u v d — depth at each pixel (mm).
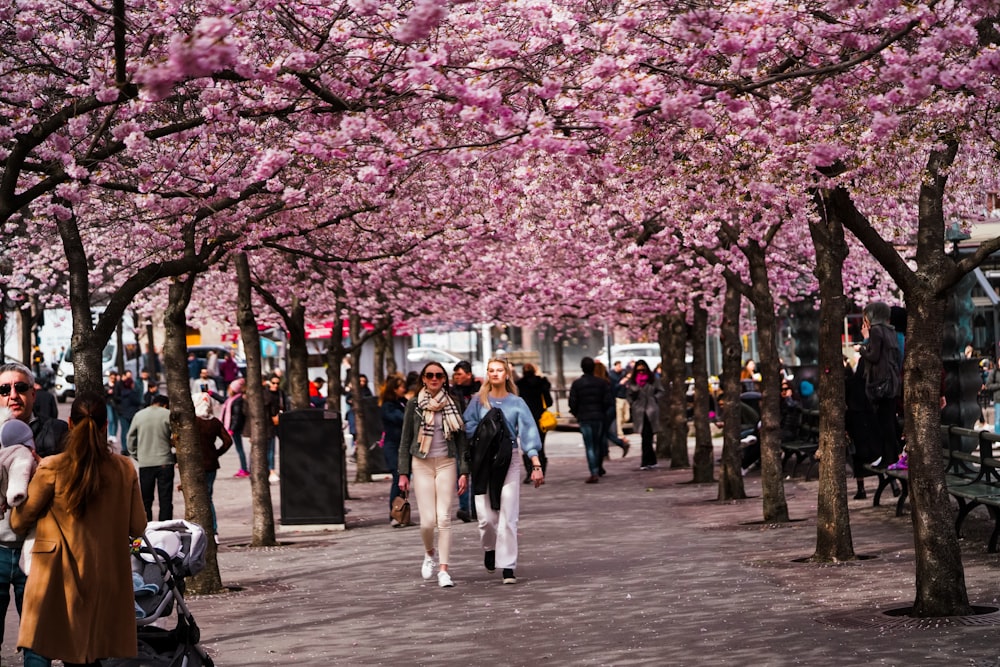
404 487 14266
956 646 9102
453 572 15094
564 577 14062
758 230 17516
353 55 8664
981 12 8859
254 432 18984
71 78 10883
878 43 8891
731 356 21422
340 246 20203
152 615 8602
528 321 29844
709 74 9562
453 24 8875
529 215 19016
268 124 11906
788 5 8719
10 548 8977
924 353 10539
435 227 17672
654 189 13625
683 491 23906
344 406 45344
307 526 20906
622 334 59031
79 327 11961
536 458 14055
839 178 10508
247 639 11219
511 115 8555
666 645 9867
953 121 10859
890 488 20828
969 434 15586
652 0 8969
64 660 8070
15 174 9070
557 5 9352
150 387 38031
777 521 17812
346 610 12625
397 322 29281
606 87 8859
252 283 21734
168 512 19391
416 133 8781
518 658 9711
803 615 10789
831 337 13734
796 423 26234
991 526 15523
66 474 8156
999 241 10258
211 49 6305
